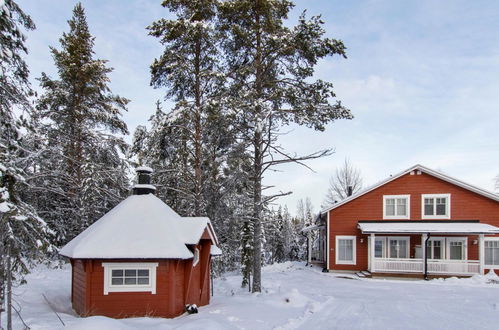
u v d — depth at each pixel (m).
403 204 26.97
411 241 26.23
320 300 15.62
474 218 25.39
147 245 11.41
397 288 20.05
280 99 16.88
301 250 53.34
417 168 26.64
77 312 11.71
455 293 18.17
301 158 15.62
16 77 10.19
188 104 17.38
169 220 12.62
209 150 19.30
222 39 16.73
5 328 8.80
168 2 17.56
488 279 22.31
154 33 17.09
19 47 9.77
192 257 12.02
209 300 14.74
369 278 24.55
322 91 16.14
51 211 21.33
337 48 15.41
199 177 18.47
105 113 22.81
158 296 11.36
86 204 20.81
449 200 25.91
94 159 22.53
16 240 8.34
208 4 17.16
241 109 14.94
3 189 7.97
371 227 25.66
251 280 21.95
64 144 21.25
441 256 25.50
